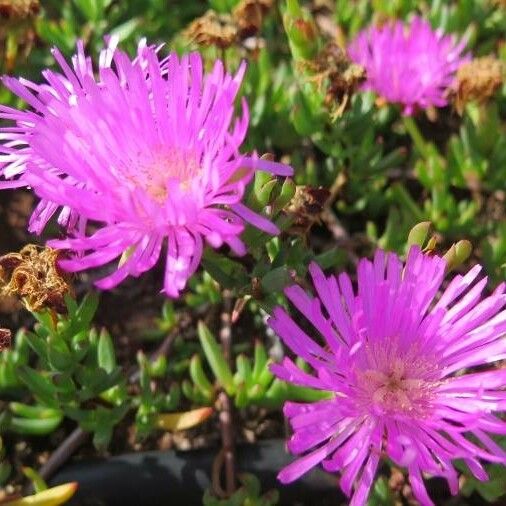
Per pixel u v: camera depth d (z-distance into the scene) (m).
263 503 0.28
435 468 0.23
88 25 0.37
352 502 0.23
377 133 0.38
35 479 0.28
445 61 0.33
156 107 0.24
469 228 0.34
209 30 0.32
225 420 0.30
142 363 0.29
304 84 0.31
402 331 0.25
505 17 0.39
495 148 0.34
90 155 0.23
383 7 0.38
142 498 0.30
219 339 0.33
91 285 0.33
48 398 0.29
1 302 0.33
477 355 0.25
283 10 0.37
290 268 0.27
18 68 0.34
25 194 0.36
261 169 0.23
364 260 0.25
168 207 0.22
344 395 0.24
